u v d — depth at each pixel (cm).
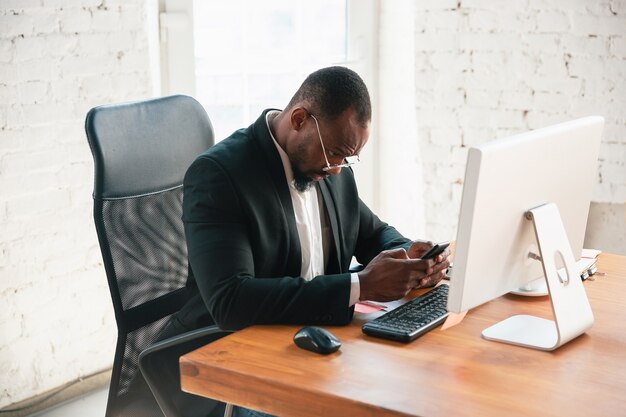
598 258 233
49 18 294
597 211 337
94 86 308
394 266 187
